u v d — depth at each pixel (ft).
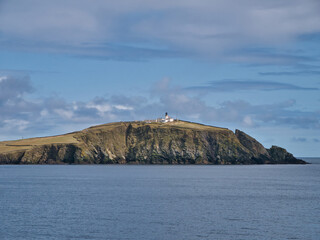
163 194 506.89
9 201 434.30
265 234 285.64
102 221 325.21
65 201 435.12
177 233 287.48
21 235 279.69
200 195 499.51
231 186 636.48
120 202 429.79
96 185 638.53
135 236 279.49
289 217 345.92
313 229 300.40
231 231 293.43
